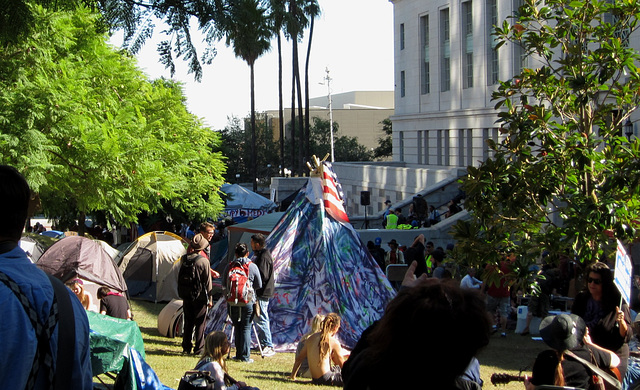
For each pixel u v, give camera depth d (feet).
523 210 37.99
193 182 94.94
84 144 54.49
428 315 8.07
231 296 35.47
